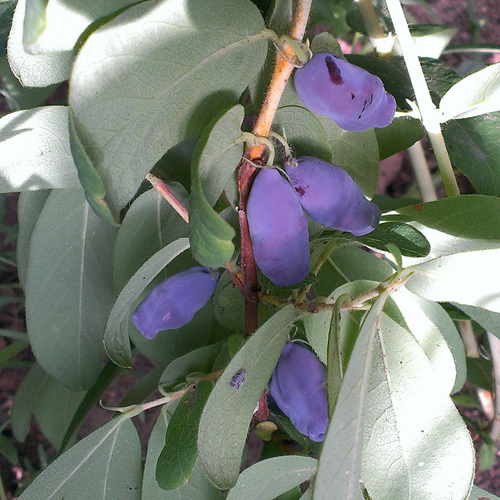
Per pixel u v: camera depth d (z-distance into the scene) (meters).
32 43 0.09
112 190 0.10
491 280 0.11
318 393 0.13
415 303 0.15
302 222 0.12
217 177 0.11
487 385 0.23
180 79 0.10
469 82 0.15
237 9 0.10
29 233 0.19
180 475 0.13
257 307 0.14
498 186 0.17
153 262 0.13
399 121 0.17
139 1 0.10
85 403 0.20
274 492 0.15
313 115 0.13
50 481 0.15
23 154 0.14
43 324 0.18
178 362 0.16
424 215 0.15
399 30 0.14
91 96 0.09
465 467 0.12
